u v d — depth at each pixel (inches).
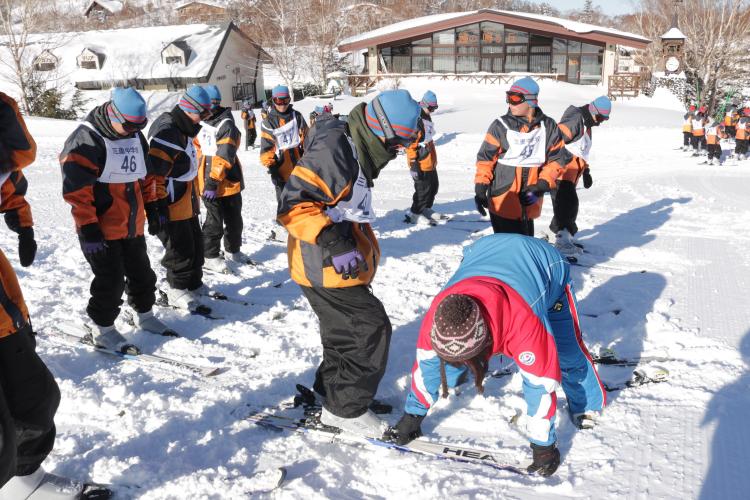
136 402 140.7
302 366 161.3
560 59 1416.1
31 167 525.0
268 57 1544.0
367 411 129.6
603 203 369.1
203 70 1425.9
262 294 216.8
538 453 114.1
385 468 119.5
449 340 92.0
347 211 118.0
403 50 1459.2
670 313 192.4
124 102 149.9
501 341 100.3
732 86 1347.2
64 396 142.5
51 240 281.1
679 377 150.5
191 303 198.8
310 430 131.0
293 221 112.6
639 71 1551.4
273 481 113.8
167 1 3075.8
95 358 166.4
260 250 271.3
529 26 1371.8
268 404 143.1
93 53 1486.2
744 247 263.4
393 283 225.9
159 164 176.2
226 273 236.4
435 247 277.6
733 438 125.1
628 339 174.4
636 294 210.1
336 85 1323.8
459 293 100.0
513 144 201.0
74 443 125.1
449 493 112.0
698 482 112.8
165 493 112.5
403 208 360.5
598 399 129.5
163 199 178.2
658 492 110.8
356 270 113.8
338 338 123.8
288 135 269.1
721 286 216.2
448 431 131.6
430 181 313.4
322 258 119.0
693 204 356.8
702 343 169.3
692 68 1339.8
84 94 1430.9
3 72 1375.5
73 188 148.6
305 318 192.2
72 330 178.4
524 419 133.9
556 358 104.8
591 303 205.9
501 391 146.5
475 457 121.6
